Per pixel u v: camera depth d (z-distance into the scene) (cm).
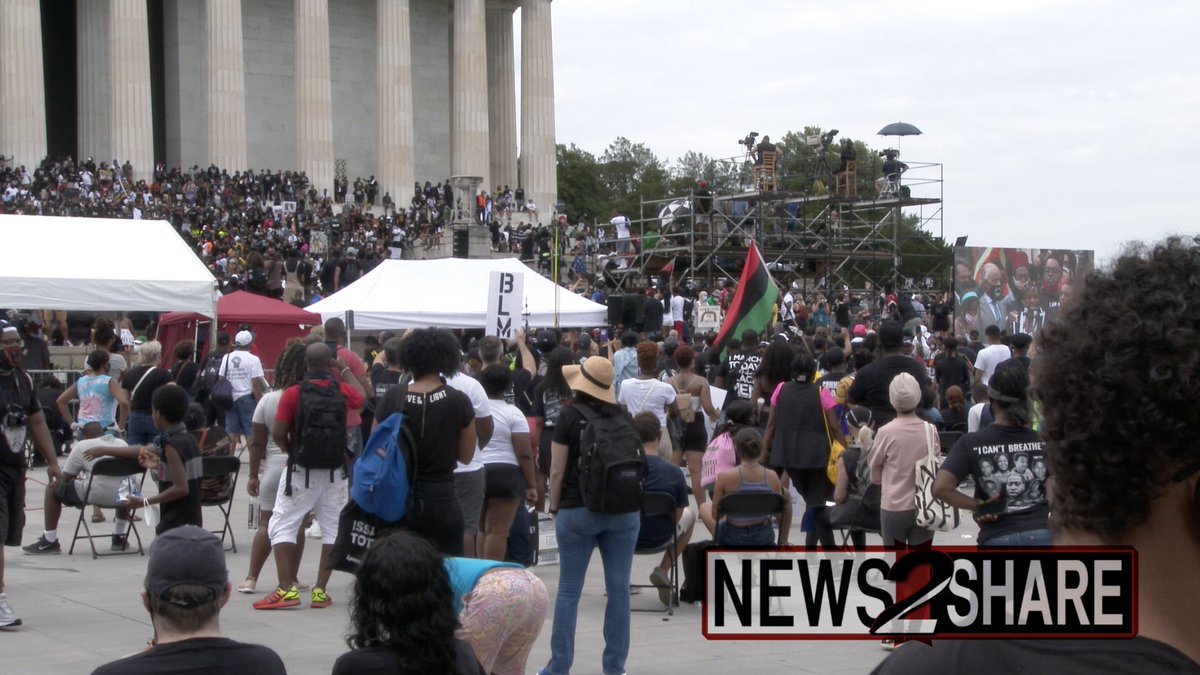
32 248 3297
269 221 6906
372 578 696
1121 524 266
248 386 2738
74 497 1978
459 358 1296
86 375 2302
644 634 1473
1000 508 1141
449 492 1252
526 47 8831
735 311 2755
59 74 8931
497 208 8219
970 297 3581
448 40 9294
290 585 1603
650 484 1557
